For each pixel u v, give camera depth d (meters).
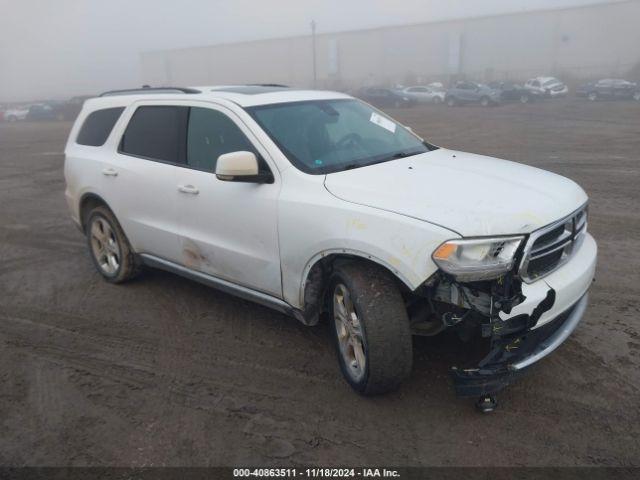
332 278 3.48
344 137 4.19
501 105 33.72
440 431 3.14
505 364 2.99
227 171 3.60
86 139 5.59
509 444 3.01
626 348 3.85
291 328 4.44
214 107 4.29
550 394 3.40
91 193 5.33
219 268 4.24
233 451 3.08
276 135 3.93
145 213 4.79
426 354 3.88
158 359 4.10
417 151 4.36
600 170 10.39
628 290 4.79
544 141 15.08
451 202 3.14
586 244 3.64
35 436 3.30
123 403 3.58
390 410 3.35
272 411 3.41
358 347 3.37
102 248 5.59
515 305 2.86
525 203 3.16
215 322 4.62
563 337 3.24
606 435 3.04
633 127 17.94
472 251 2.89
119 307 5.04
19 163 16.30
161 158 4.65
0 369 4.09
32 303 5.26
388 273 3.23
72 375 3.95
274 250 3.74
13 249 7.13
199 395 3.62
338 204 3.34
